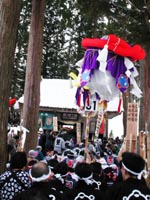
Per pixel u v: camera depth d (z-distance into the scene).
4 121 5.28
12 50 5.46
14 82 31.05
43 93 22.25
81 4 9.73
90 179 3.56
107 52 5.26
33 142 9.35
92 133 19.03
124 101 15.98
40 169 3.13
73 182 4.20
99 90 5.60
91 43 5.50
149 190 3.06
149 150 6.29
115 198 3.01
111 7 9.57
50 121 20.64
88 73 5.51
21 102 19.19
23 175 3.74
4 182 3.71
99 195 3.35
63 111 20.45
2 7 5.41
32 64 9.52
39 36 9.55
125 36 10.08
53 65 34.75
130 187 3.00
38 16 9.50
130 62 5.53
